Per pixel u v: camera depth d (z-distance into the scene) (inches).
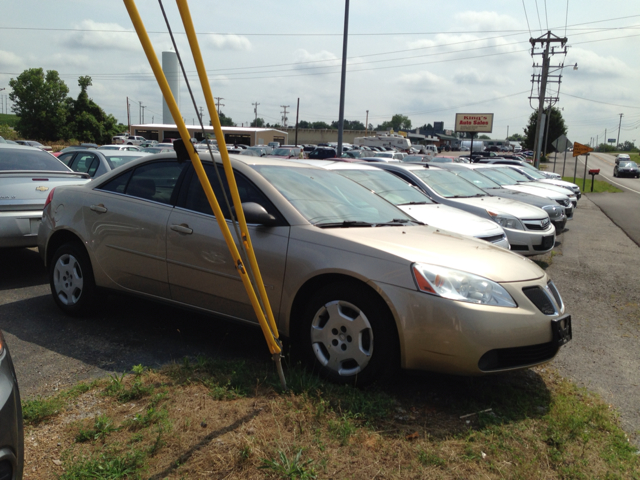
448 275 126.3
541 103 1416.1
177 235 157.9
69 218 185.3
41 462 98.0
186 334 173.0
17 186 232.8
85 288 180.4
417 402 130.4
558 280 299.7
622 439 118.7
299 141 3934.5
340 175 191.0
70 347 158.2
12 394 77.5
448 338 122.0
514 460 105.1
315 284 140.3
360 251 132.6
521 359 129.3
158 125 2522.1
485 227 259.6
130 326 178.9
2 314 187.2
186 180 164.2
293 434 108.0
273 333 124.0
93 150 389.7
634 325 217.6
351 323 131.3
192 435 106.6
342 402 123.4
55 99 2268.7
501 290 127.9
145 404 120.3
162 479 93.2
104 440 105.4
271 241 143.2
